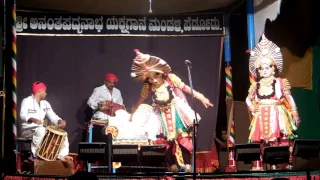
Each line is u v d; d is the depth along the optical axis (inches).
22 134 441.1
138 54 455.5
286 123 419.5
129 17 489.7
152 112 452.1
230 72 497.0
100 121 458.9
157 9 490.3
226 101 487.8
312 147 366.9
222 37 500.4
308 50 503.5
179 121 447.2
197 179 371.6
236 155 368.5
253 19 470.9
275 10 438.0
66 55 483.8
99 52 489.1
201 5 489.4
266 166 419.8
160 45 497.0
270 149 362.6
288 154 363.3
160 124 447.8
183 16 496.4
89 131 456.1
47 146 409.1
